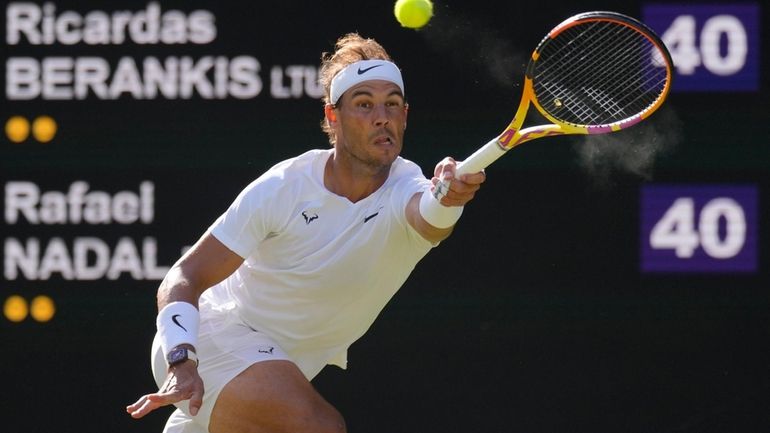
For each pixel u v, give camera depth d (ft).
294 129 68.80
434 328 69.36
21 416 69.56
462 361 69.46
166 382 44.57
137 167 69.00
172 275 47.52
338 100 48.42
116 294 69.21
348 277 48.98
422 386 69.56
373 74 48.06
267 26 68.74
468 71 68.80
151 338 69.36
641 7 68.28
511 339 69.31
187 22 68.80
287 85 68.74
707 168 68.64
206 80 68.85
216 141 68.95
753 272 68.69
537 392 69.36
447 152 68.74
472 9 68.69
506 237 69.21
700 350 69.00
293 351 51.60
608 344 69.26
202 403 48.88
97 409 69.72
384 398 69.62
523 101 44.62
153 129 69.00
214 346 50.14
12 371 69.51
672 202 68.85
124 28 68.85
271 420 48.19
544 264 69.10
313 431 47.67
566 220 69.05
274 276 49.57
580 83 59.41
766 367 68.74
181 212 69.05
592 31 59.21
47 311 69.26
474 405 69.41
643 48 62.75
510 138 44.27
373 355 69.67
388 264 48.96
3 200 69.05
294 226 48.57
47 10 68.85
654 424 69.15
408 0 51.62
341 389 69.72
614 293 69.05
